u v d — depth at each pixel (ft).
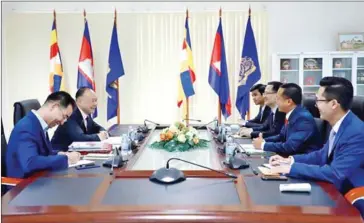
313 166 5.08
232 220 3.62
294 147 7.41
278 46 16.75
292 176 5.05
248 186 4.60
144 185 4.65
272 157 6.23
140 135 9.16
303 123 7.61
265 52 16.37
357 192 4.89
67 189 4.51
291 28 16.69
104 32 16.38
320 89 5.65
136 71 16.53
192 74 15.12
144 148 7.85
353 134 5.22
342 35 16.51
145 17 16.33
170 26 16.33
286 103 8.00
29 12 16.33
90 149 7.42
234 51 16.35
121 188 4.52
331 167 5.06
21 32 16.40
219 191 4.38
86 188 4.54
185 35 15.11
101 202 4.00
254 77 14.94
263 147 7.55
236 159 5.85
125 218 3.67
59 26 16.34
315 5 16.60
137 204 3.91
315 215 3.62
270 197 4.16
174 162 6.44
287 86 8.00
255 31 16.33
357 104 7.35
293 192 4.34
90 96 9.71
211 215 3.66
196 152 7.45
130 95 16.63
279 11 16.63
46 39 16.44
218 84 14.89
